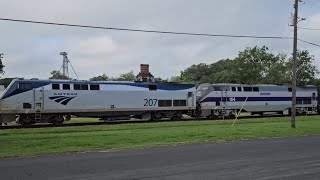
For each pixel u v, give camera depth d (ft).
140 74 232.12
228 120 139.33
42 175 40.09
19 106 121.39
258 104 174.50
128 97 140.87
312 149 61.31
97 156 54.29
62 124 122.62
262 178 38.40
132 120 147.74
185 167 44.70
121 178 38.60
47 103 125.59
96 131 92.94
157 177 39.04
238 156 53.52
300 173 40.93
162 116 149.18
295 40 107.86
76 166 45.57
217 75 324.80
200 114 159.84
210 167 44.62
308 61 321.32
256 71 282.56
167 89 149.28
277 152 57.62
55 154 56.70
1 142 69.21
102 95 135.95
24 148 62.59
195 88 156.35
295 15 107.45
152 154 56.08
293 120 104.68
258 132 90.53
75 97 130.72
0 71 128.77
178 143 70.95
